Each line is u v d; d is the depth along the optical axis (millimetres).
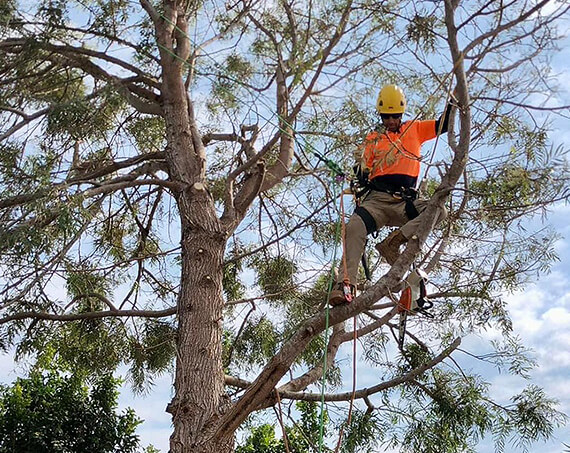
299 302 11766
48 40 9883
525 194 7531
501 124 7883
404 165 7984
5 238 8766
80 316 10234
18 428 12117
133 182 9641
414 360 11070
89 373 12297
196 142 10281
